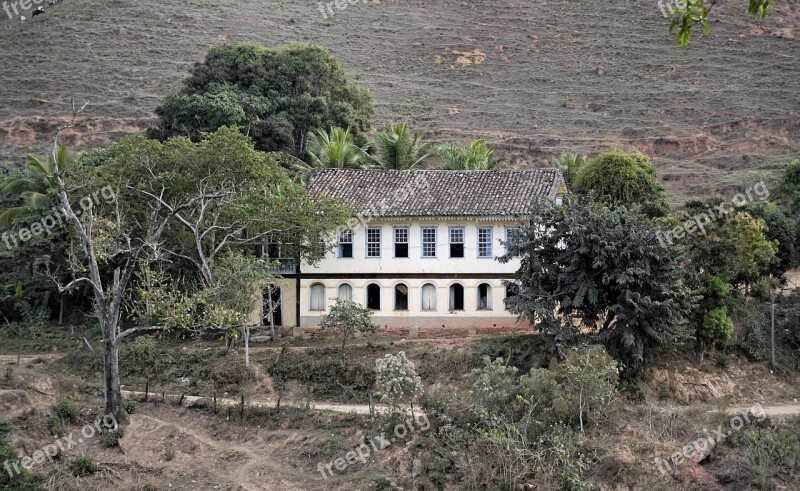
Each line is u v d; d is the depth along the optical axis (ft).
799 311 133.59
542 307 116.37
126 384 127.03
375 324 141.90
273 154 144.97
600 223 117.70
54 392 118.73
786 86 321.73
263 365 128.57
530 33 392.88
